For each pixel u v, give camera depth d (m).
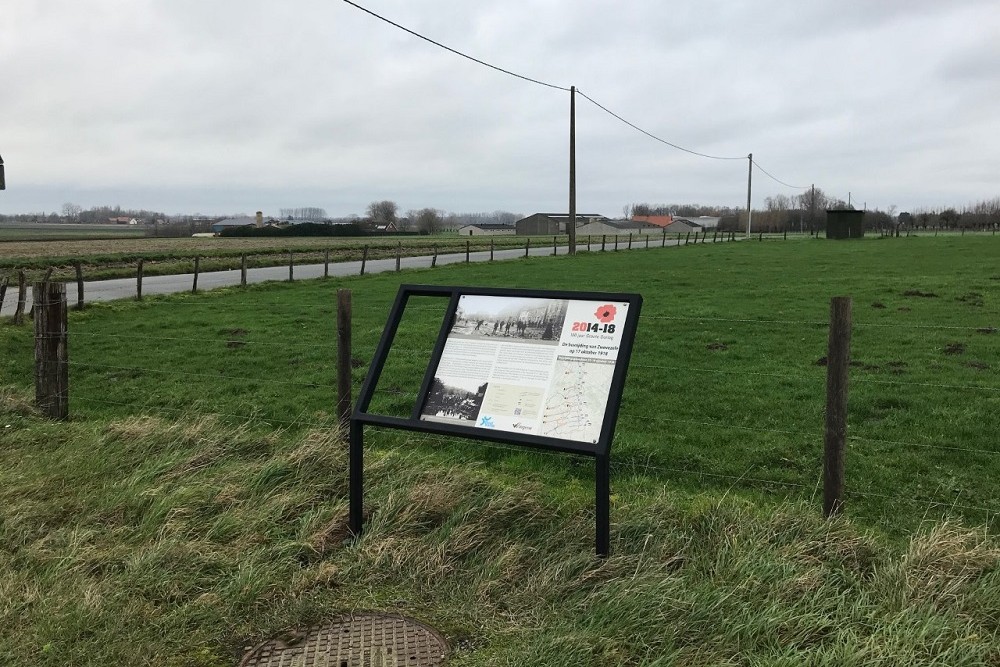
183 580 4.54
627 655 3.71
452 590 4.46
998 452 7.31
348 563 4.75
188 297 23.16
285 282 27.67
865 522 5.73
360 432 5.12
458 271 32.66
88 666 3.69
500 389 4.81
